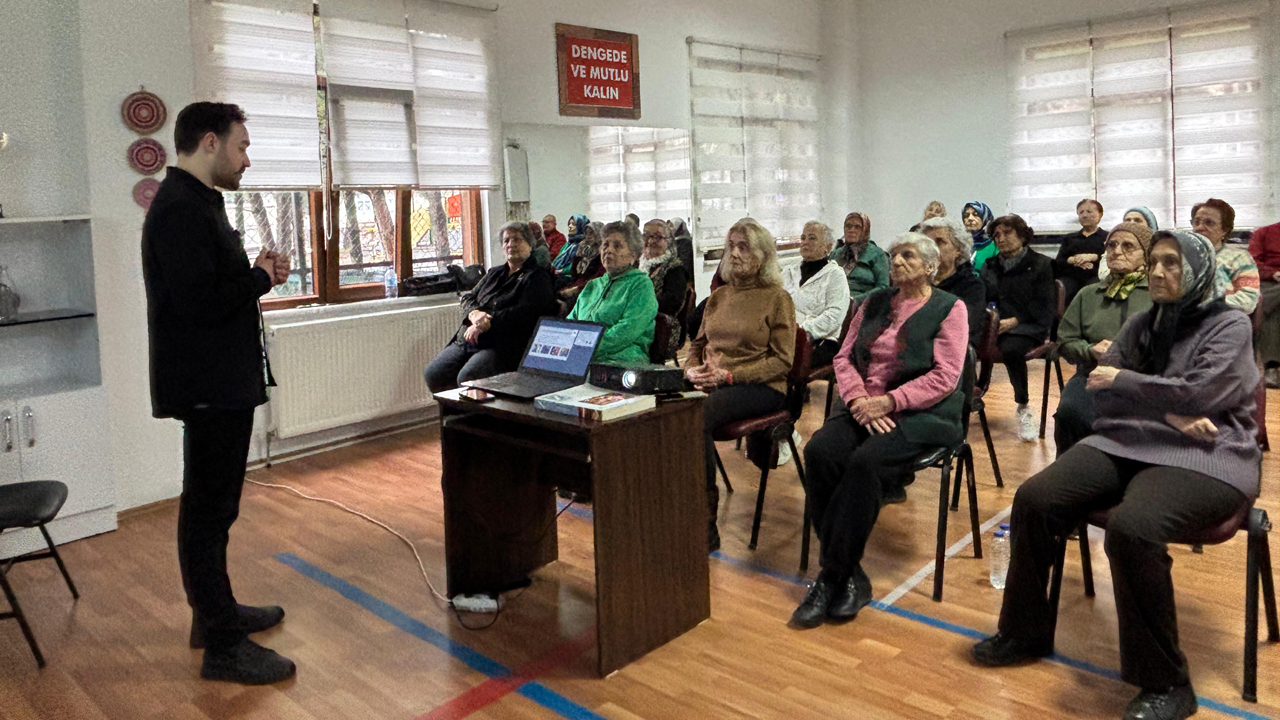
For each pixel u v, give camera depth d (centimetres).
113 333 354
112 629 262
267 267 230
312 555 316
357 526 345
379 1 464
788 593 273
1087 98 666
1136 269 316
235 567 306
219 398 221
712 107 679
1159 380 209
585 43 581
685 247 603
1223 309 213
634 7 614
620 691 220
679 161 655
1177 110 631
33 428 321
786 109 745
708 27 672
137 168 354
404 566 304
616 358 343
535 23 552
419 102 487
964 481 369
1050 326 432
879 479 250
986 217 596
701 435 250
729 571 291
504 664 236
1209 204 358
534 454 287
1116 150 659
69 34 337
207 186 219
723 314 318
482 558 278
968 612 254
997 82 709
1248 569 205
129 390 361
